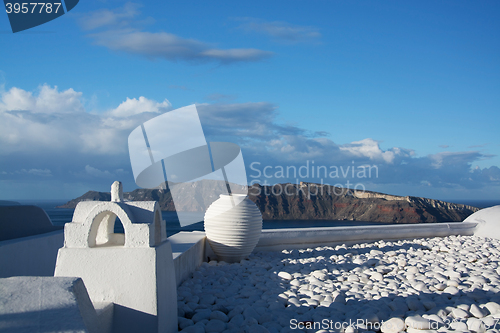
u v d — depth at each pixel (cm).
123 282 249
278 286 431
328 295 381
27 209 468
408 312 327
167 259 279
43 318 172
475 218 884
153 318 245
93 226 262
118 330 244
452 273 476
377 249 689
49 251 439
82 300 196
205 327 297
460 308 334
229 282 457
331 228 730
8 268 360
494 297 367
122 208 257
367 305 348
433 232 821
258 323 314
